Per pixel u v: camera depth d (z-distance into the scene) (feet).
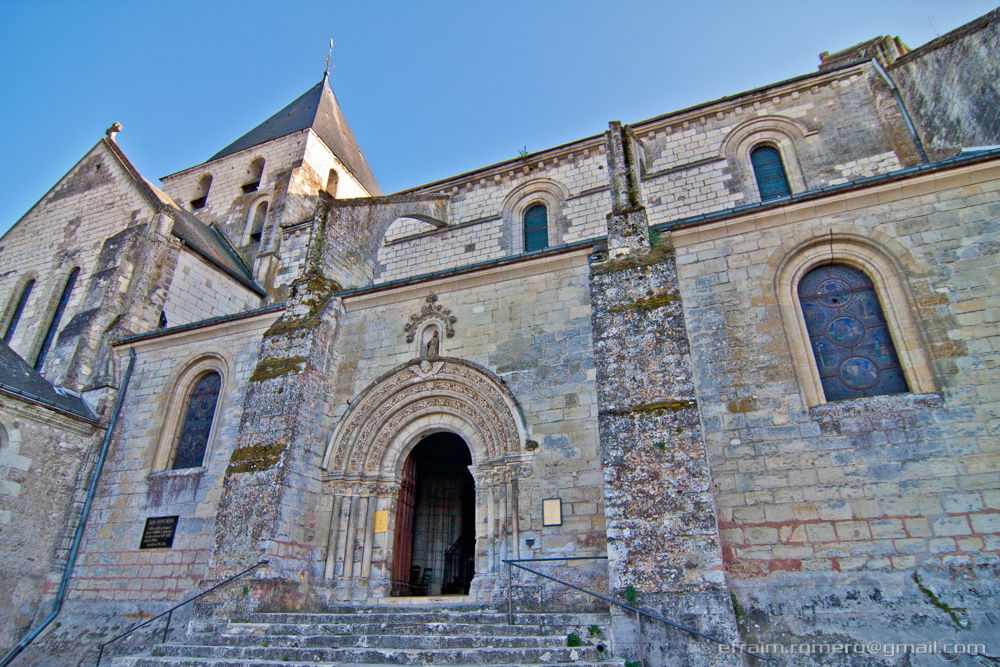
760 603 28.73
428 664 27.58
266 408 42.16
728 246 37.93
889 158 53.52
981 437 28.73
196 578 41.27
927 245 33.63
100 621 42.32
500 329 42.09
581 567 33.14
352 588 38.37
